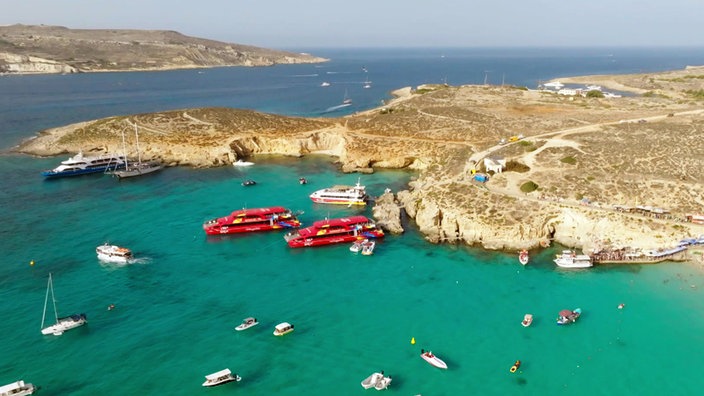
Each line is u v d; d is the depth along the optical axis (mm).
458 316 71062
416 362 61594
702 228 88625
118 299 74750
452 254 91438
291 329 67500
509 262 87562
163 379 58031
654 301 74000
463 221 97188
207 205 116312
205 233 100625
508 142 138250
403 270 85438
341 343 65250
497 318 70500
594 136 132250
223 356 62406
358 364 61188
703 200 95938
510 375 59219
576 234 93938
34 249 90438
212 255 91062
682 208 94438
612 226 91438
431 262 88312
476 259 89125
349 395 56062
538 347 64188
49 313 70312
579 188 102688
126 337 65625
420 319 70438
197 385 57188
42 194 121562
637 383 57656
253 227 102312
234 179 137750
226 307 73500
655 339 65375
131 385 56938
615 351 63156
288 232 102312
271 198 122188
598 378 58531
